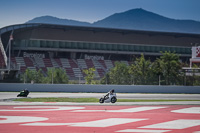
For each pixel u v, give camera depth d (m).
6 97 65.06
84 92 87.81
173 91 90.25
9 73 110.69
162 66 115.19
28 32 179.00
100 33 197.12
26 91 66.94
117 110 44.06
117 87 88.44
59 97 65.94
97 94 78.56
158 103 54.44
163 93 88.44
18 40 176.88
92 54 197.62
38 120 34.03
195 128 29.83
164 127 30.25
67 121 33.50
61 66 178.62
